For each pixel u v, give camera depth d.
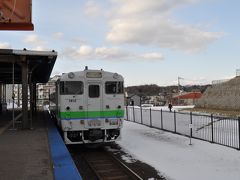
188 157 12.15
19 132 15.29
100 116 13.96
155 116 31.44
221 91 55.00
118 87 14.28
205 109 51.78
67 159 9.02
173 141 16.00
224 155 12.32
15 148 10.97
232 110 47.75
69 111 13.65
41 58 16.91
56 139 12.69
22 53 15.20
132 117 31.22
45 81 31.91
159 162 11.50
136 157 12.54
